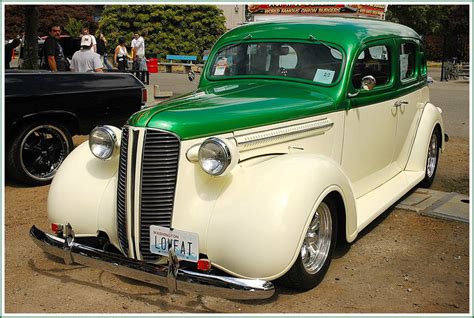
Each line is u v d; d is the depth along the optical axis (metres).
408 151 6.26
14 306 3.69
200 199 3.63
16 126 6.35
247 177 3.66
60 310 3.63
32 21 11.55
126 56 16.95
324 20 5.31
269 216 3.41
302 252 3.78
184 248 3.53
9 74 6.39
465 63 25.88
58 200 4.12
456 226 5.30
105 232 4.01
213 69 5.30
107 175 4.14
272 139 4.01
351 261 4.46
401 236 5.03
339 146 4.72
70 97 6.79
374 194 5.39
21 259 4.48
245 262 3.40
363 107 4.98
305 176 3.64
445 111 13.03
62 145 6.82
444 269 4.33
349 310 3.64
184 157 3.60
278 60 4.98
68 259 3.79
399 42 5.65
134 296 3.83
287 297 3.82
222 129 3.74
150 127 3.59
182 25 28.09
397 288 3.99
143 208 3.65
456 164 8.00
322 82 4.71
